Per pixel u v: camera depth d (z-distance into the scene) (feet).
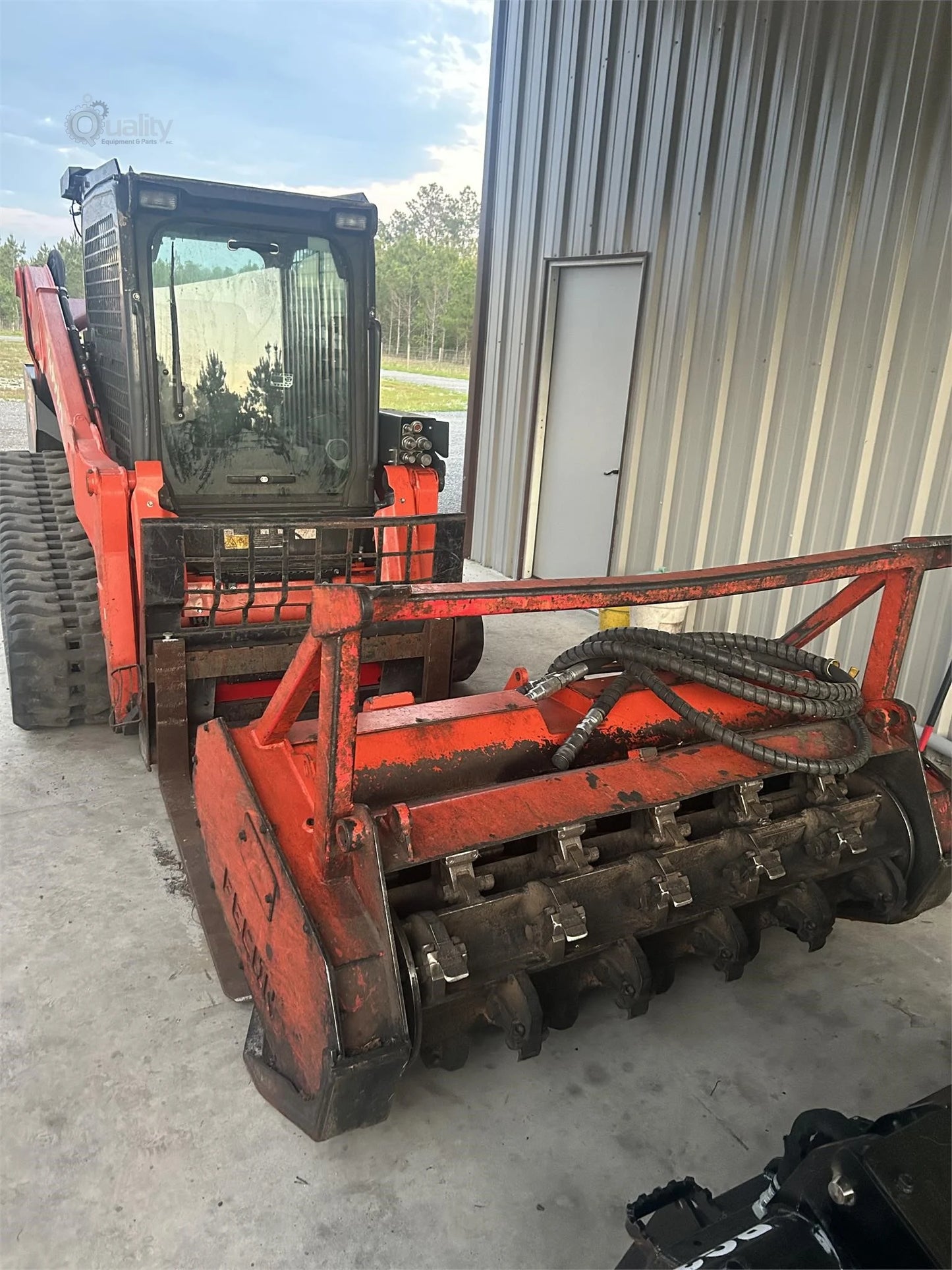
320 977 5.13
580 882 6.32
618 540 17.97
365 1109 5.28
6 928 8.07
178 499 10.74
